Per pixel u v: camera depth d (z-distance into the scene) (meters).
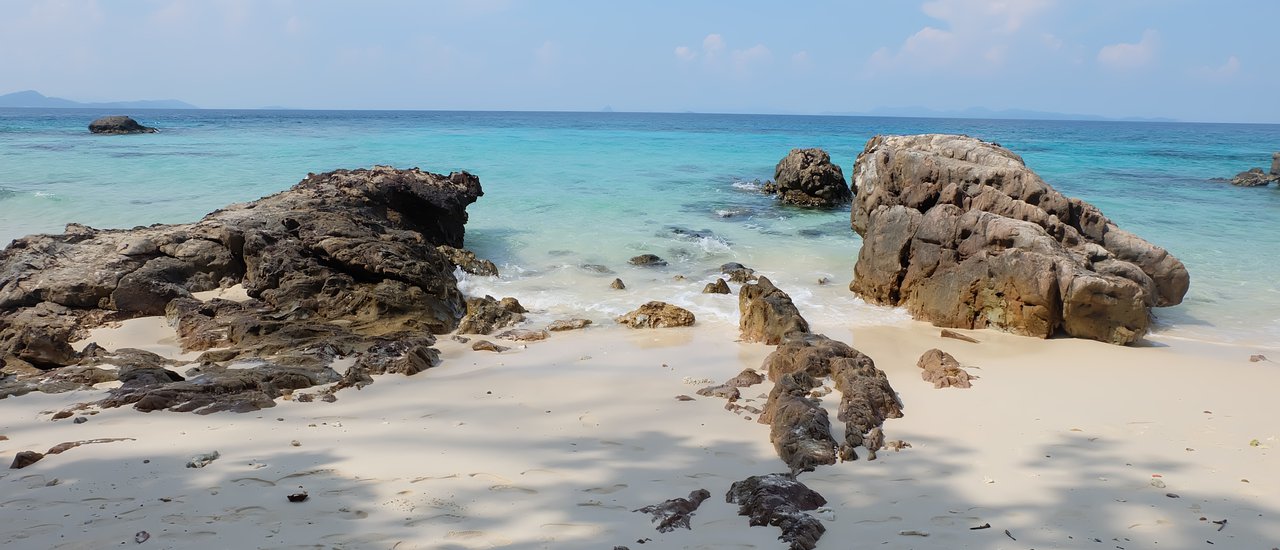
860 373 9.59
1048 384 10.09
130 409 8.72
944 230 14.20
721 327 13.44
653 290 15.93
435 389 9.80
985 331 13.09
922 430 8.24
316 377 10.14
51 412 8.70
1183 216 25.38
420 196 18.30
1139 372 10.71
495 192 28.06
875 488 6.71
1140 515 6.20
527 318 13.84
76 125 84.50
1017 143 72.50
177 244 14.22
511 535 5.74
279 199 16.91
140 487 6.50
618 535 5.75
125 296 12.85
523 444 7.74
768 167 39.97
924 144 17.08
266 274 13.47
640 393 9.66
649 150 50.75
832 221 24.69
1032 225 13.64
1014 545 5.68
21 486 6.49
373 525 5.86
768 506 6.07
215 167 33.94
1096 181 36.06
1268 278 17.05
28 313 12.27
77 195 25.23
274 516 5.98
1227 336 13.00
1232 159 52.69
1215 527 5.99
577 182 31.45
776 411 8.36
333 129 82.00
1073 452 7.58
